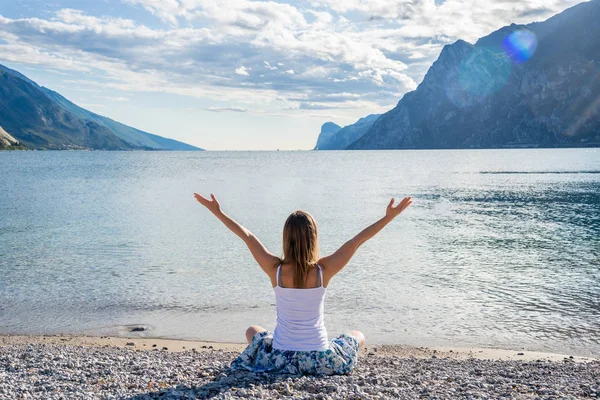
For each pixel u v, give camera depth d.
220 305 14.48
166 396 5.59
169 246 24.09
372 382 6.24
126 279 17.55
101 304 14.54
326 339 5.90
